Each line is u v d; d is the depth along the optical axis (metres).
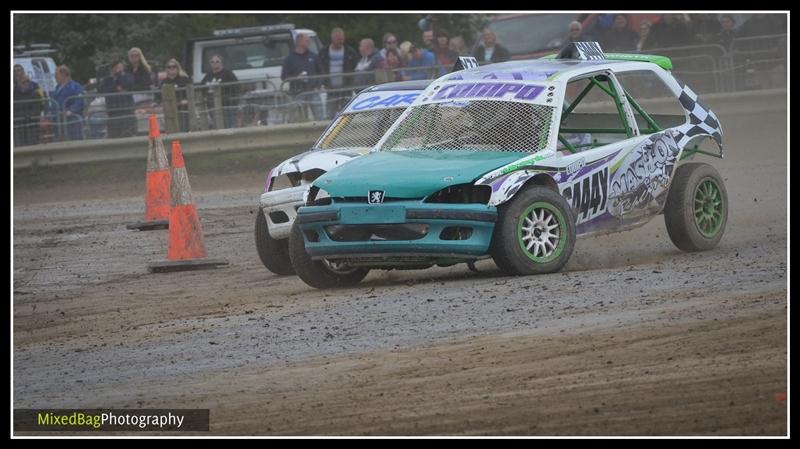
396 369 17.81
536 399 15.91
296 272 25.58
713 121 28.19
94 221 42.56
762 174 42.91
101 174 53.22
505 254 23.69
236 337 20.88
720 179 27.30
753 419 14.62
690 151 28.50
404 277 26.39
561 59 28.56
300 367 18.44
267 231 28.16
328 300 23.69
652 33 55.41
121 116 54.34
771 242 27.38
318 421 15.73
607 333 18.77
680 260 25.28
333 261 24.73
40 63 63.25
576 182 25.05
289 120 53.56
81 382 18.75
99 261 33.22
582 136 29.86
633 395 15.75
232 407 16.69
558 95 25.80
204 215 42.00
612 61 27.70
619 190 25.84
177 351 20.23
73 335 22.44
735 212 33.84
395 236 23.73
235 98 53.72
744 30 55.41
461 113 26.36
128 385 18.31
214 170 52.44
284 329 21.12
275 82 54.78
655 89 50.84
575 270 24.95
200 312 23.73
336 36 55.94
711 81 54.78
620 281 22.69
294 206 27.19
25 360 20.53
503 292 22.44
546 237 24.23
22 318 24.72
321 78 53.56
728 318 19.11
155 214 39.31
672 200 26.72
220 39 60.75
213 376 18.41
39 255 35.00
